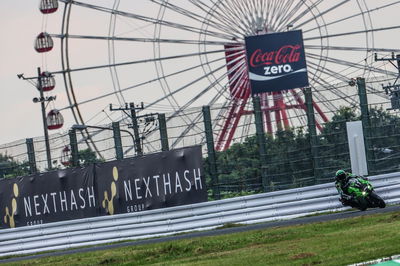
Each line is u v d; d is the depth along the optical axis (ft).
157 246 144.46
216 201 171.94
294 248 114.32
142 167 180.45
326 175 176.86
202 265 110.11
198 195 176.76
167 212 175.01
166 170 178.70
